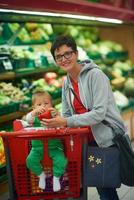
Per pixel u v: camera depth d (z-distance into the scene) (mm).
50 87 5188
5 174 4039
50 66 5211
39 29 5719
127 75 7180
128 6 6262
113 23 6336
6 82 4875
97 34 7492
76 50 2773
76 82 2883
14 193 2625
